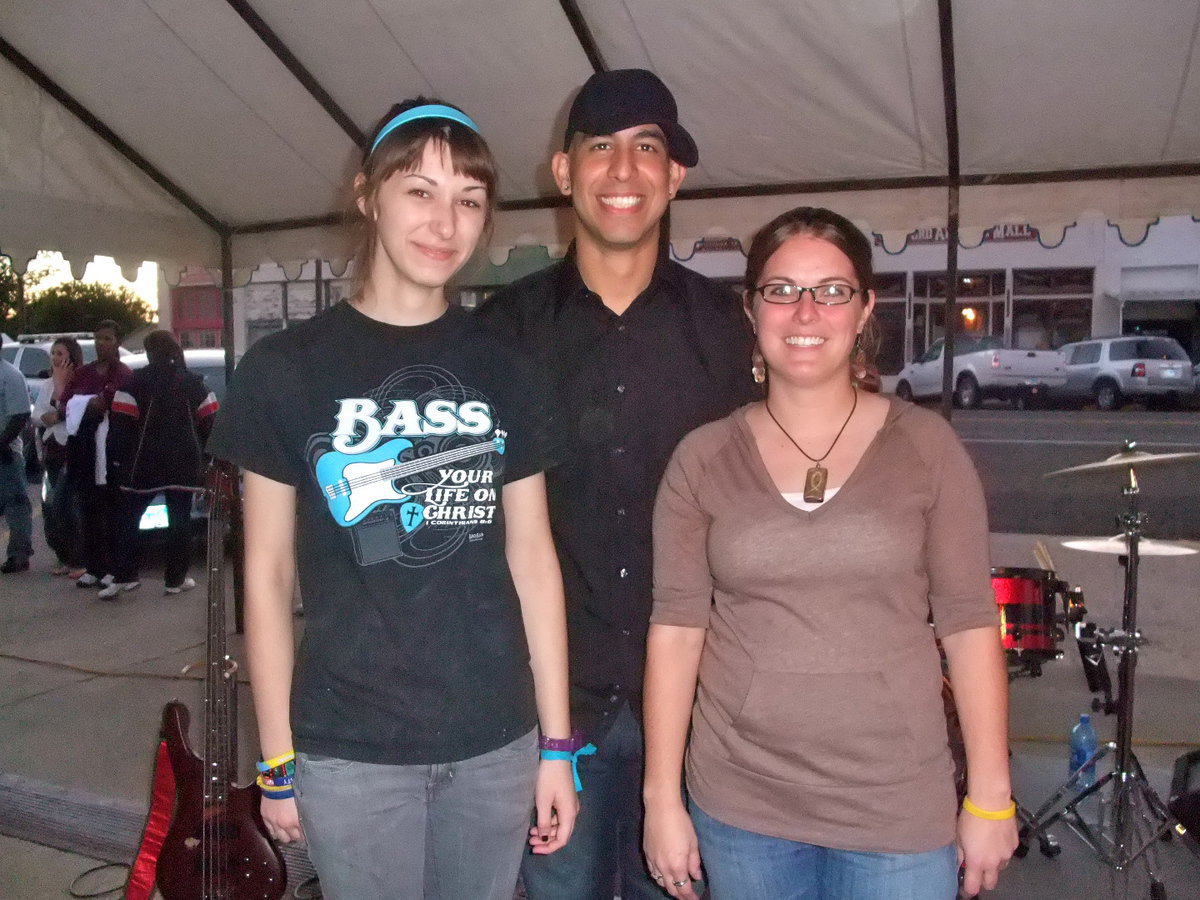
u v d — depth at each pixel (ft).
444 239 5.10
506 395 5.37
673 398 6.78
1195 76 10.68
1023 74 11.00
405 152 5.02
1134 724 13.76
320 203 15.70
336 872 5.08
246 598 5.19
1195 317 65.36
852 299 5.47
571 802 5.74
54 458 24.00
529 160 13.88
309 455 5.06
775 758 5.33
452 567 5.13
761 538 5.35
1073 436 46.93
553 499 6.73
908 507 5.27
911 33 10.57
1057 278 65.72
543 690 5.63
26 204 13.91
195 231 16.31
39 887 9.82
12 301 90.33
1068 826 10.92
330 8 11.35
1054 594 11.51
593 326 6.79
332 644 5.03
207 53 12.42
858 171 13.42
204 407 21.44
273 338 5.16
